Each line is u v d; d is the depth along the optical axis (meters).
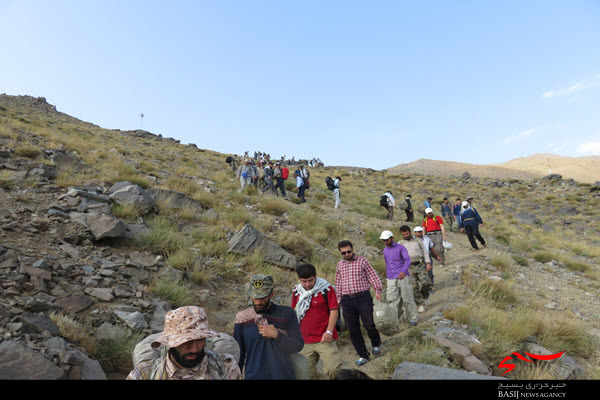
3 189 7.67
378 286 4.96
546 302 8.57
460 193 31.81
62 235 6.24
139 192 8.84
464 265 10.53
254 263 7.64
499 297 8.21
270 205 12.71
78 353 3.32
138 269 5.93
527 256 13.77
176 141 52.44
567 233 21.06
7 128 13.87
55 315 4.02
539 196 31.80
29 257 5.16
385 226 14.34
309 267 3.86
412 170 120.56
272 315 2.61
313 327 3.81
